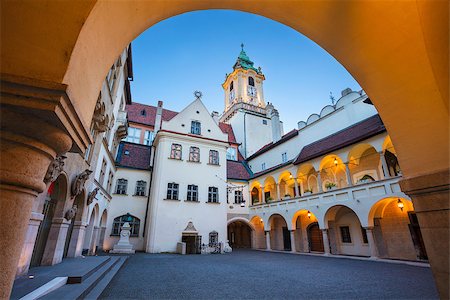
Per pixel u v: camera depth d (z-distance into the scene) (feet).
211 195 79.25
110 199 69.62
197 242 71.46
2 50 5.73
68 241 37.11
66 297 16.12
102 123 41.83
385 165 49.47
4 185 5.73
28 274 21.63
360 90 67.15
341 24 10.49
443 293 7.98
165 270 36.63
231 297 21.83
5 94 5.58
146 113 104.17
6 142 5.87
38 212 22.63
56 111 5.83
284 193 86.53
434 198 8.57
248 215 90.63
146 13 9.60
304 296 22.34
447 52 8.15
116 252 61.72
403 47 9.16
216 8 11.88
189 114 86.12
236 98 145.28
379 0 9.07
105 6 6.79
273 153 95.50
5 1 5.86
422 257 47.21
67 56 5.94
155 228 68.03
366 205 51.57
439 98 8.55
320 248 69.97
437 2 7.89
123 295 21.45
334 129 71.67
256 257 58.59
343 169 67.31
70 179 30.22
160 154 76.33
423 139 9.06
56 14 6.02
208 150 83.71
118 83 51.06
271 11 12.05
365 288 25.49
